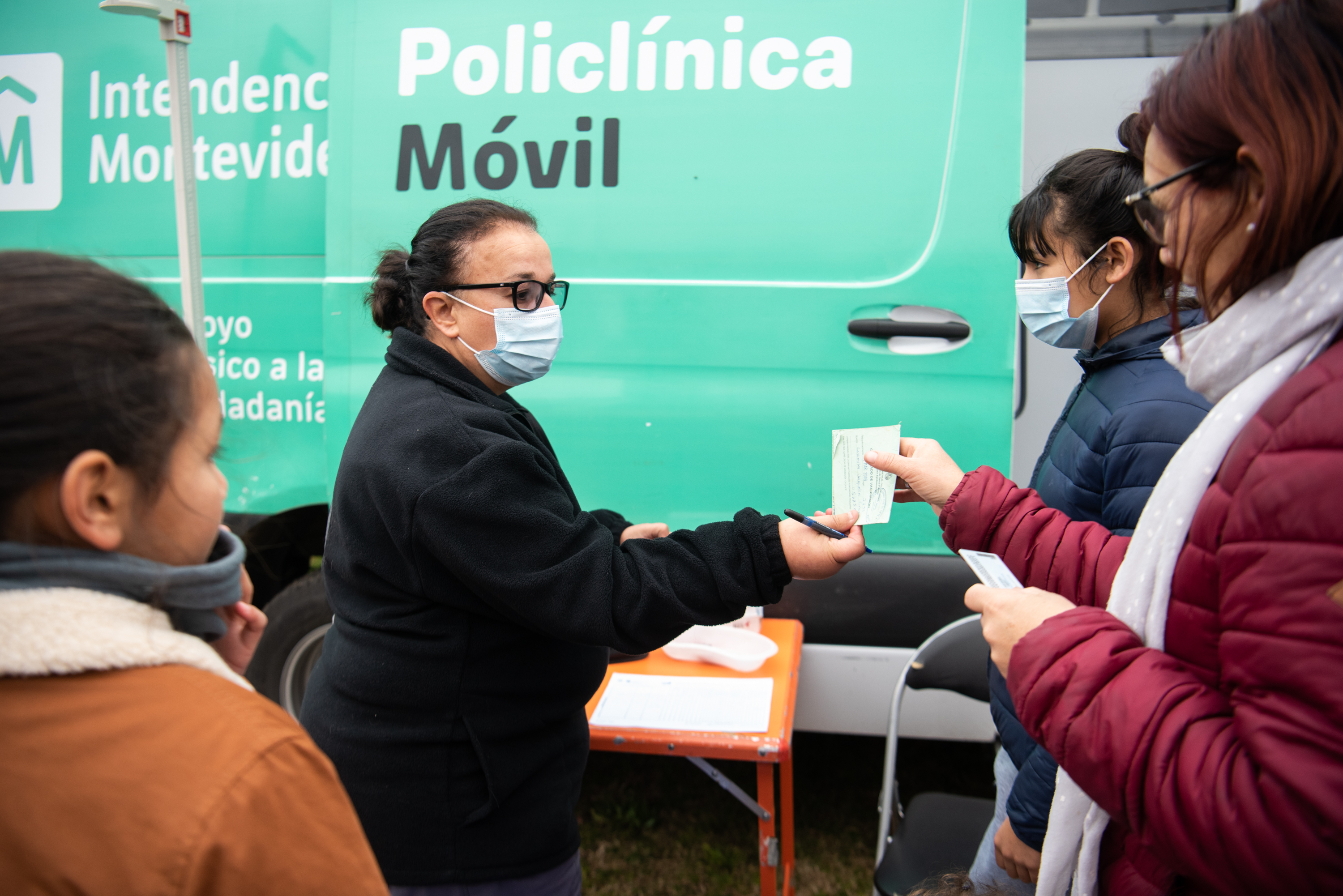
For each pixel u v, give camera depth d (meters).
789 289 2.00
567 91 2.06
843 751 2.92
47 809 0.53
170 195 2.39
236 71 2.33
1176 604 0.77
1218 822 0.63
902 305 1.96
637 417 2.09
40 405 0.54
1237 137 0.68
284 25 2.29
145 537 0.62
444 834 1.19
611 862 2.37
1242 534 0.65
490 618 1.19
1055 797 0.92
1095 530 1.14
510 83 2.09
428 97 2.13
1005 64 1.89
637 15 2.03
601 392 2.10
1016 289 1.46
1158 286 1.33
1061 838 0.90
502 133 2.10
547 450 1.42
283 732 0.59
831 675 2.20
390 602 1.21
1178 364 0.82
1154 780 0.68
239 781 0.55
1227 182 0.72
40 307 0.55
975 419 1.96
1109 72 2.07
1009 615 0.85
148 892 0.52
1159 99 0.77
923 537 2.11
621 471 2.11
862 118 1.95
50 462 0.55
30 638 0.54
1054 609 0.83
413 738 1.18
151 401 0.59
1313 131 0.64
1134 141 1.30
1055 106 2.10
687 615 1.16
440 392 1.24
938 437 1.97
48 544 0.58
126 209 2.42
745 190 2.01
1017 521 1.19
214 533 0.67
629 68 2.04
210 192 2.37
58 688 0.56
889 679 2.17
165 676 0.58
